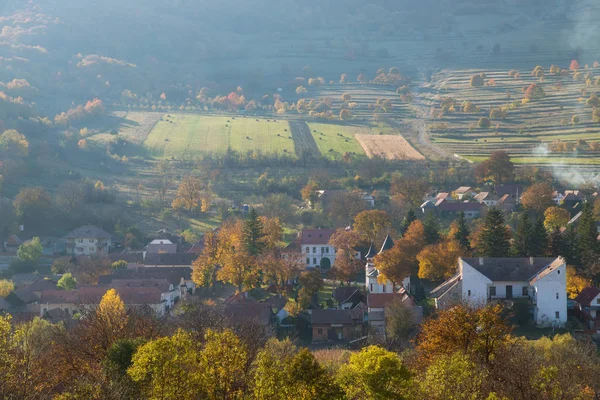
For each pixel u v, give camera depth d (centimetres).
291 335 16488
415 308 16425
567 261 19225
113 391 7606
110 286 19712
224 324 12294
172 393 7344
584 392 8712
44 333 12231
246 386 7731
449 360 8325
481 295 17150
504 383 8581
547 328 16138
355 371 8025
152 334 10256
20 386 7794
